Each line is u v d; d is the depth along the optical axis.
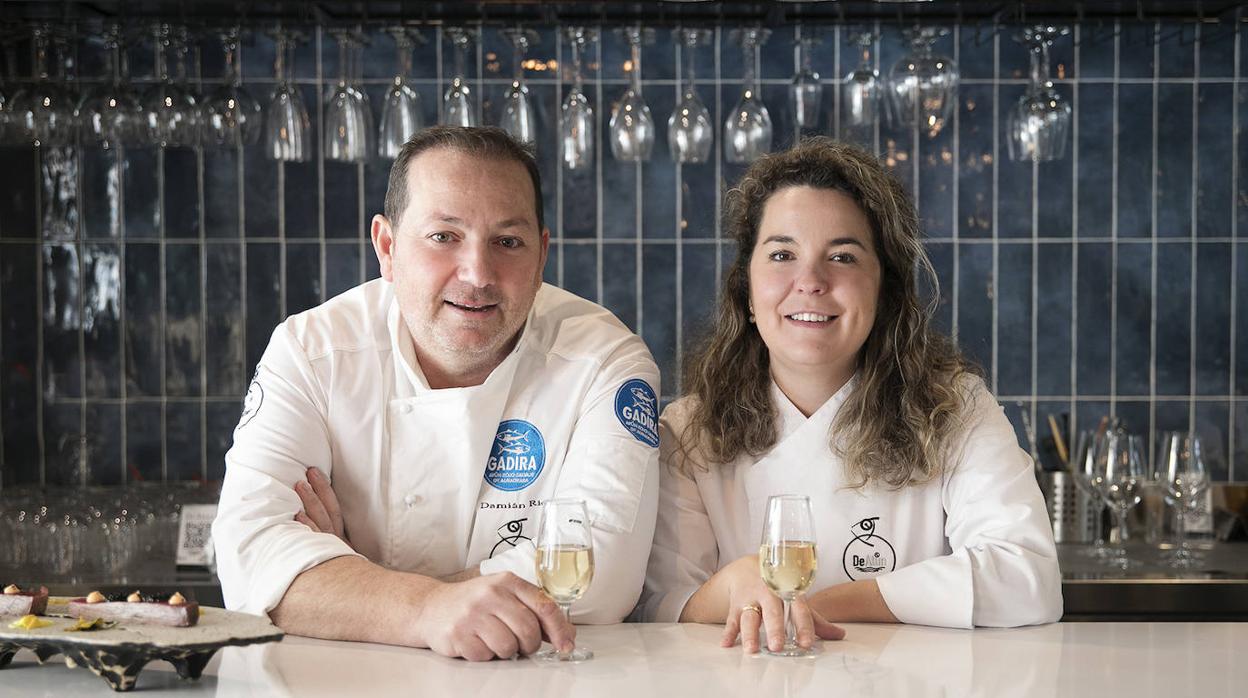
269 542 1.69
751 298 1.95
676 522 1.98
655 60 3.63
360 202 3.64
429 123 3.63
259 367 1.94
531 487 1.89
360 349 1.92
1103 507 3.27
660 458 2.02
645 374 1.91
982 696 1.29
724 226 2.14
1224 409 3.68
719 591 1.72
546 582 1.46
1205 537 3.36
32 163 3.61
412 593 1.55
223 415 3.65
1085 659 1.47
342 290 3.65
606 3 3.17
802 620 1.55
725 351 2.02
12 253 3.60
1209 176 3.66
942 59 3.25
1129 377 3.67
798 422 1.97
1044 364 3.67
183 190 3.63
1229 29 3.40
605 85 3.64
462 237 1.77
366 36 3.30
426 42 3.48
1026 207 3.66
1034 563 1.75
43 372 3.63
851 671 1.40
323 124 3.63
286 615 1.61
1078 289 3.67
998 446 1.90
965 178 3.65
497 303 1.79
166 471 3.66
